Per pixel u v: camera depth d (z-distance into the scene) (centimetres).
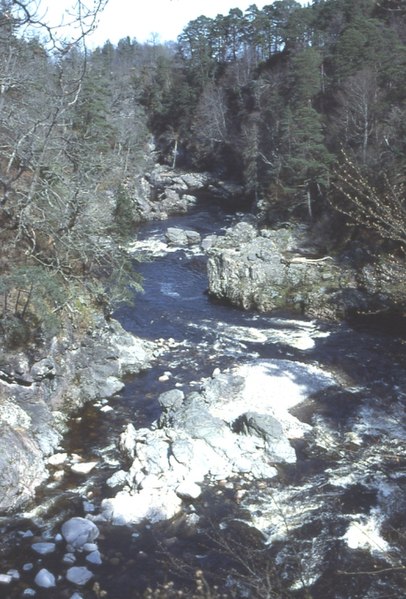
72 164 2325
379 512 1334
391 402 1969
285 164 4338
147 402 1928
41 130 2119
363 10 5903
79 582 1096
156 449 1516
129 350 2205
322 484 1456
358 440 1692
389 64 4250
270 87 6228
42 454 1552
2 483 1323
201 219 5316
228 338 2570
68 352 1895
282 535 1262
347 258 3238
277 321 2864
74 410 1853
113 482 1451
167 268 3738
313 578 1125
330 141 4188
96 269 2400
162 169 7612
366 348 2477
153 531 1273
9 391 1652
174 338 2562
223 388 1931
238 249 3328
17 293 1825
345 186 3525
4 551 1184
